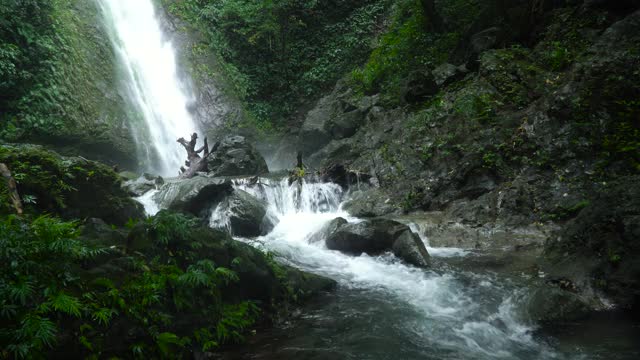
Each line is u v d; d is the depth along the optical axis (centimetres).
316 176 1248
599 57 976
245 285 507
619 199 598
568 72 1063
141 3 1817
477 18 1476
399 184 1118
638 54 927
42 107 1262
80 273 372
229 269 495
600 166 870
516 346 454
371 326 498
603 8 1162
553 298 530
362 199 1123
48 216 466
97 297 363
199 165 1348
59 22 1411
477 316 526
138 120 1557
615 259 559
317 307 556
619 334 474
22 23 1261
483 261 721
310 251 806
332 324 505
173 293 415
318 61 2081
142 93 1645
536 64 1167
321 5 2191
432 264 720
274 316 516
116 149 1422
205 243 487
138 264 418
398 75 1597
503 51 1234
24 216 497
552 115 973
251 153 1384
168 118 1717
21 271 331
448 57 1530
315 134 1666
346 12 2172
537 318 511
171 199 961
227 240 518
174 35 1905
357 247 783
